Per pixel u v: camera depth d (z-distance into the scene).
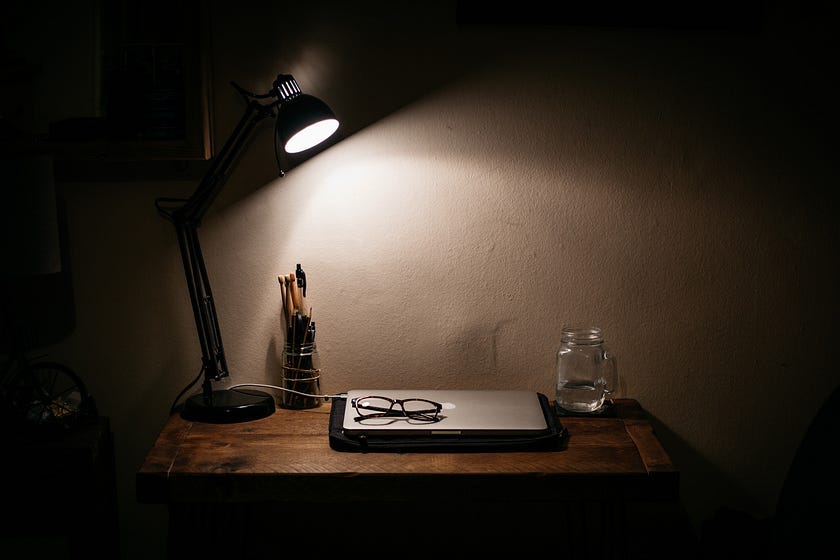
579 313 1.98
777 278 1.98
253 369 1.99
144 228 1.93
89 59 1.82
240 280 1.95
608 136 1.92
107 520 1.89
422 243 1.95
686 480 2.07
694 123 1.92
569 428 1.76
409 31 1.88
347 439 1.63
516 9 1.85
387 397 1.83
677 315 1.99
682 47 1.89
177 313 1.97
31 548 2.04
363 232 1.94
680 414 2.03
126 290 1.95
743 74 1.90
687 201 1.95
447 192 1.93
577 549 1.99
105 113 1.83
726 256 1.97
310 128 1.74
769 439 2.04
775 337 2.00
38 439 1.75
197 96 1.80
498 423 1.67
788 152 1.93
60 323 1.96
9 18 1.80
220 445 1.65
